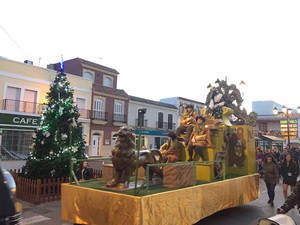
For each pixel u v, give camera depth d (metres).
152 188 4.75
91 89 26.33
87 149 25.22
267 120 37.78
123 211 3.98
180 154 6.04
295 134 34.47
